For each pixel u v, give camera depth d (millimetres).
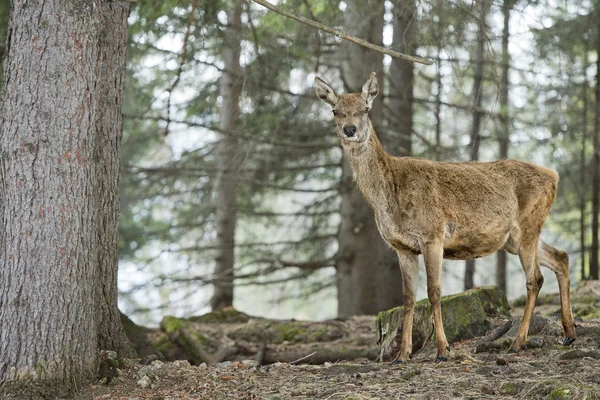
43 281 8414
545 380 7668
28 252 8375
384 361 11227
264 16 16078
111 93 10414
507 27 16859
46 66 8406
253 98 17969
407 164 10203
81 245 8727
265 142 19516
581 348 9625
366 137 9945
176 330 14203
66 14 8469
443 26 13250
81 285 8766
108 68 10375
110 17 10406
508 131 20984
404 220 9875
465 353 9594
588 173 23578
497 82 12219
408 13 16062
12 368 8320
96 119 9352
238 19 17203
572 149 23562
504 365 8859
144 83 20812
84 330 8859
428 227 9789
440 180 10102
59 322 8516
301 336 14773
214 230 24297
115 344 10320
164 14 15070
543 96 20938
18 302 8367
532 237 10555
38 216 8391
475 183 10297
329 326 15070
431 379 8328
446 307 11258
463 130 24406
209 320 16656
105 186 10352
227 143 20344
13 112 8414
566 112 21078
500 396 7504
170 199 24000
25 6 8430
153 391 8891
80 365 8781
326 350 13383
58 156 8461
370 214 21094
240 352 13867
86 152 8727
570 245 28781
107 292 10344
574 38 19109
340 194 21297
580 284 16406
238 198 23688
